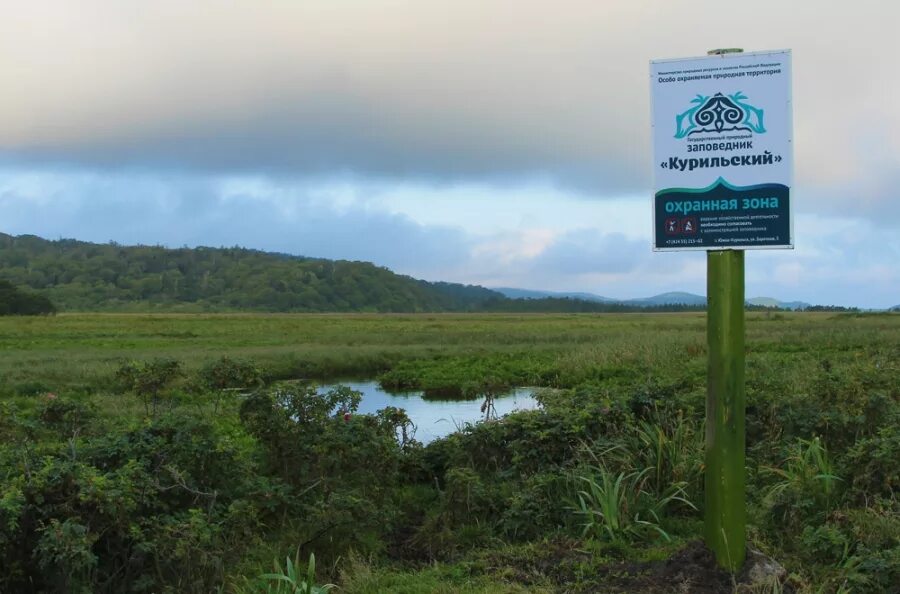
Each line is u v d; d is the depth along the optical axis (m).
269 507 5.46
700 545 4.61
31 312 85.56
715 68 4.30
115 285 154.62
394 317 94.38
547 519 5.66
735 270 4.33
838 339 25.05
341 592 4.63
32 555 4.28
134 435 5.53
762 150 4.25
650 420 7.15
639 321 68.06
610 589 4.40
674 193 4.40
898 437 5.49
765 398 7.46
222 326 58.09
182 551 4.38
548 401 8.01
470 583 4.64
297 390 6.30
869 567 4.27
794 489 5.41
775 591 4.09
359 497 5.58
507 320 78.56
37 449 5.48
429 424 13.91
